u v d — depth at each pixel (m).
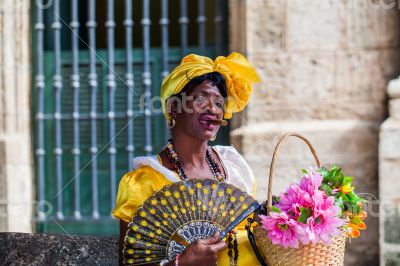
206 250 4.21
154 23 11.55
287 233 4.18
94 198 9.41
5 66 9.26
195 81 4.54
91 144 9.50
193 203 4.39
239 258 4.40
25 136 9.35
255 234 4.35
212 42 10.26
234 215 4.42
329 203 4.23
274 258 4.26
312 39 8.66
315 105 8.67
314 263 4.22
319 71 8.66
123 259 4.39
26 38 9.33
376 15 8.61
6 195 9.17
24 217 9.26
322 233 4.18
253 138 8.57
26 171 9.34
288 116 8.68
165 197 4.38
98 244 5.37
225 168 4.75
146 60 9.41
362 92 8.62
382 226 8.34
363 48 8.62
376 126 8.56
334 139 8.55
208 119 4.53
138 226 4.36
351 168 8.55
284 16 8.68
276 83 8.69
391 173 8.31
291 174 8.52
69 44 10.22
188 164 4.60
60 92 9.59
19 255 5.28
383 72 8.61
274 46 8.71
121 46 11.41
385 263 8.33
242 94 4.72
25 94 9.36
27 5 9.32
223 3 9.36
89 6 9.45
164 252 4.34
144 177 4.46
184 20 9.42
